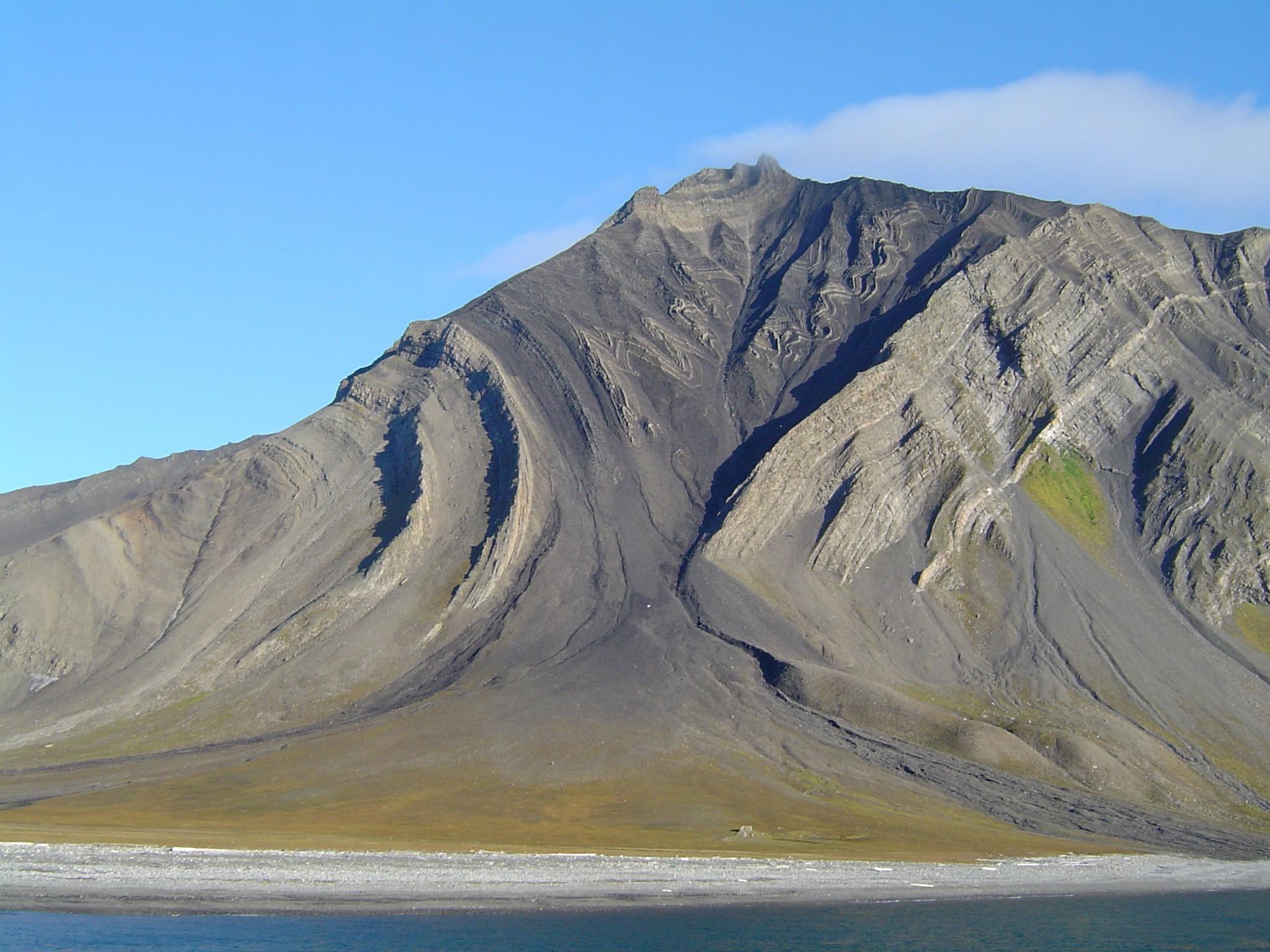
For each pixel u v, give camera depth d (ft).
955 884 290.76
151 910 208.64
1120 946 227.40
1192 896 294.25
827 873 293.02
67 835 279.69
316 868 252.83
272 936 196.03
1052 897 282.77
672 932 220.43
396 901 229.66
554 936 211.20
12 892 213.46
